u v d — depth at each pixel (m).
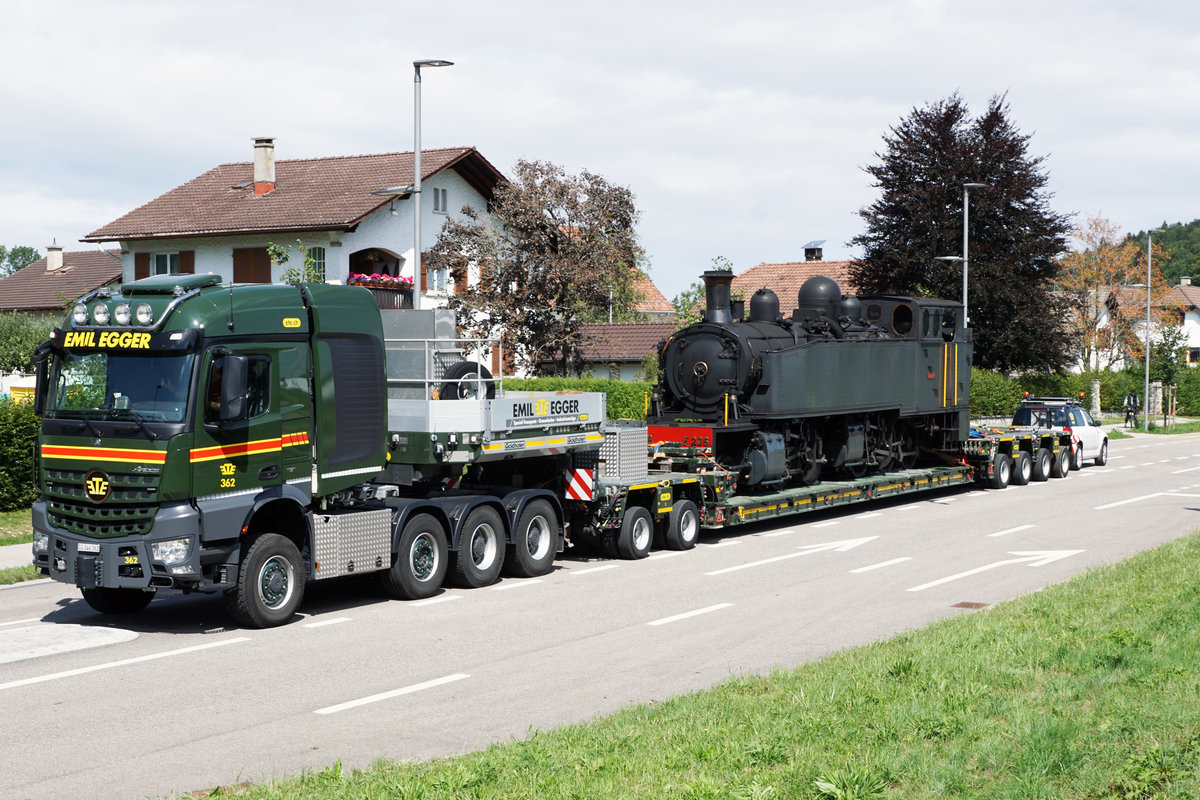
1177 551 15.27
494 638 11.35
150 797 6.84
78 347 11.79
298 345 12.41
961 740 7.11
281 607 12.00
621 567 15.80
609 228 34.44
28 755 7.68
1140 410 64.38
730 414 19.69
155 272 41.19
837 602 13.17
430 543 13.66
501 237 34.59
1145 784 6.12
